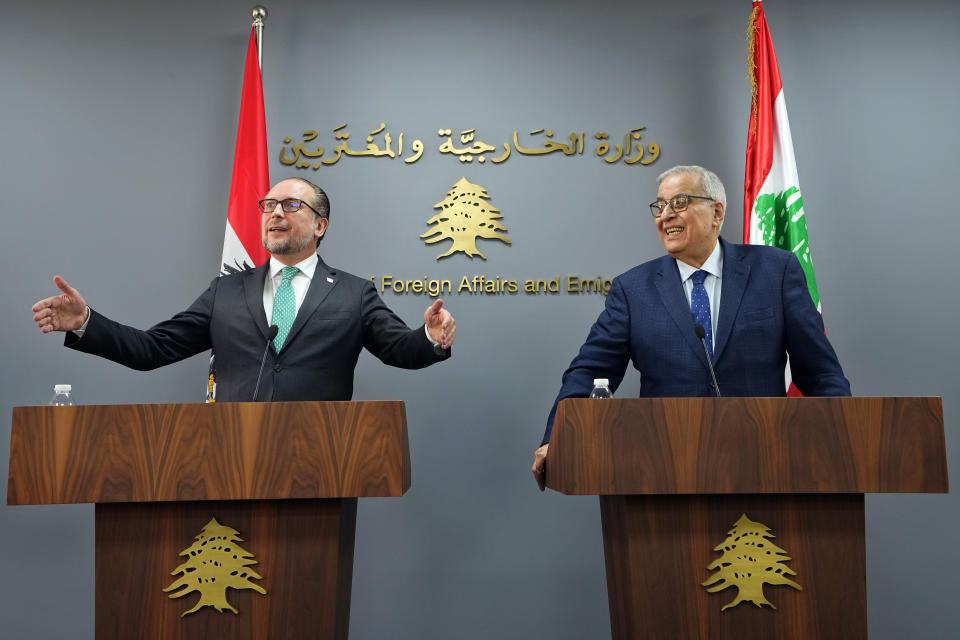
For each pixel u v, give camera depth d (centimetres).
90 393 300
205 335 238
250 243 293
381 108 323
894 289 311
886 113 324
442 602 289
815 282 291
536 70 327
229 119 323
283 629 152
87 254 310
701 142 321
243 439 149
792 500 154
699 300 224
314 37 327
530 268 312
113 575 152
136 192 316
